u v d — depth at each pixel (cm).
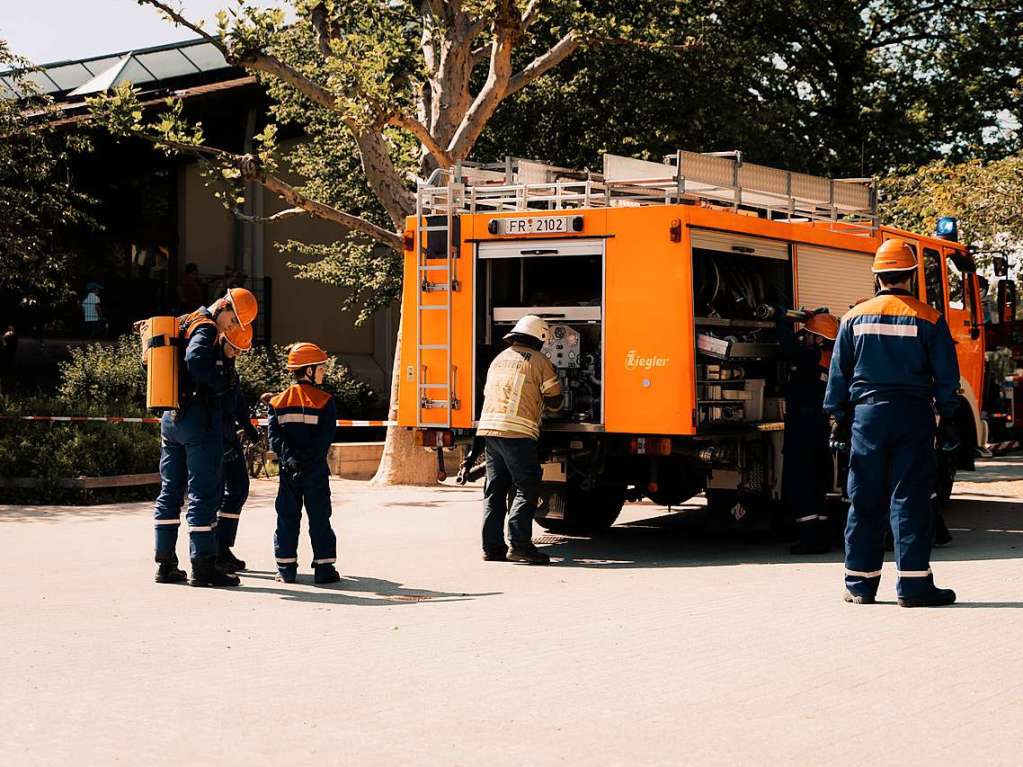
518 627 682
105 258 2464
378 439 2495
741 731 467
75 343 2336
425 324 1080
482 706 508
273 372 2252
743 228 1037
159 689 543
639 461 1038
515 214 1037
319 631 679
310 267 2397
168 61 2822
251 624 702
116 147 2423
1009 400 1845
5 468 1469
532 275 1077
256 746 453
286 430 856
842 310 1186
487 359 1066
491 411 978
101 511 1369
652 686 538
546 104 2139
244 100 2552
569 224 1012
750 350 1020
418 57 1659
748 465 1048
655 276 982
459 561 984
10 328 2197
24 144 1934
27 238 1933
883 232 1259
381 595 810
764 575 884
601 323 1003
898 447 741
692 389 969
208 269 2598
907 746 447
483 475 1059
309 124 2261
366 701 518
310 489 860
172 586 852
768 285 1098
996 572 862
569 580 877
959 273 1402
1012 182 1758
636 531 1220
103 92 1522
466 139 1650
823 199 1181
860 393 753
